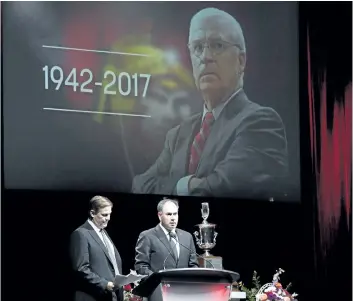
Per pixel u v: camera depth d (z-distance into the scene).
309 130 15.71
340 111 15.91
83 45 14.53
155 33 14.98
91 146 14.50
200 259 13.46
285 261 15.59
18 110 14.15
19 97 14.16
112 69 14.68
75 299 13.02
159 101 14.92
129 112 14.73
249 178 15.32
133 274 12.30
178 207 14.32
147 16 14.93
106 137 14.59
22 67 14.18
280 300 13.16
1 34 14.09
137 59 14.83
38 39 14.28
